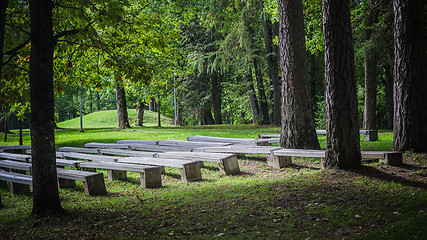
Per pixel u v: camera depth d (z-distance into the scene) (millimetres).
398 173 7746
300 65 11219
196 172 9750
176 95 39000
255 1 25453
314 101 30297
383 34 15102
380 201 5992
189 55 29781
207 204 6684
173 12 26750
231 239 4750
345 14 7859
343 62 7961
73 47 9031
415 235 4371
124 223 5805
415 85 9625
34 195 6574
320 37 20625
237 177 9633
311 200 6316
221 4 24922
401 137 9859
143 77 8789
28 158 12023
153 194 8133
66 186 9586
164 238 4938
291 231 4969
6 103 8875
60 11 8367
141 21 8469
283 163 10391
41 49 6426
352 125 8141
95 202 7574
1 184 10367
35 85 6430
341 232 4801
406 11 9562
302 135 11227
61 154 12656
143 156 11719
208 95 38031
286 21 11250
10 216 6672
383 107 31750
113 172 10430
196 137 15734
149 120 45562
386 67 26391
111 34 8938
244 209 6117
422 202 5734
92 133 24594
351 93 8086
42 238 5145
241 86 37469
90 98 49344
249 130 24172
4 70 8352
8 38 8352
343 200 6172
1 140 22219
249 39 27781
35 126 6473
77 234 5227
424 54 9688
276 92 29031
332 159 8359
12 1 8070
